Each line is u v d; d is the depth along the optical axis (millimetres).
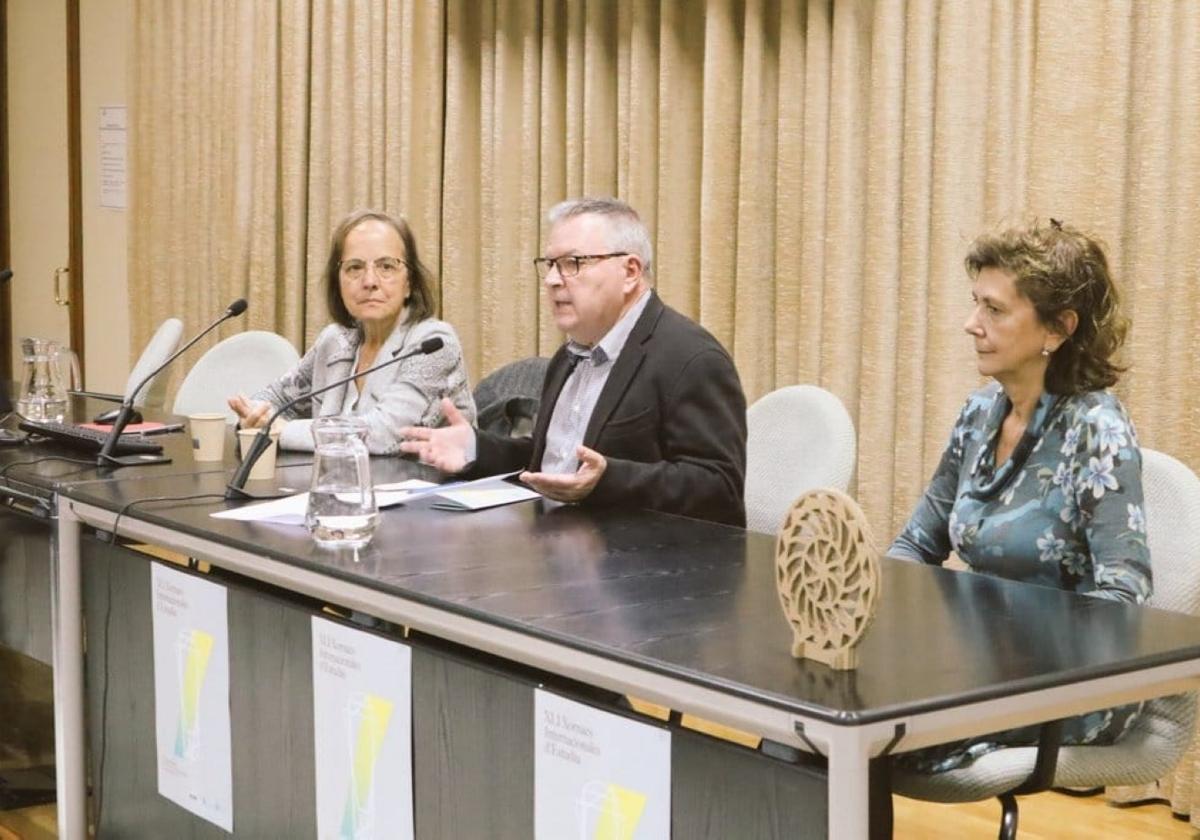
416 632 2283
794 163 4383
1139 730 2314
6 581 3273
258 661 2506
